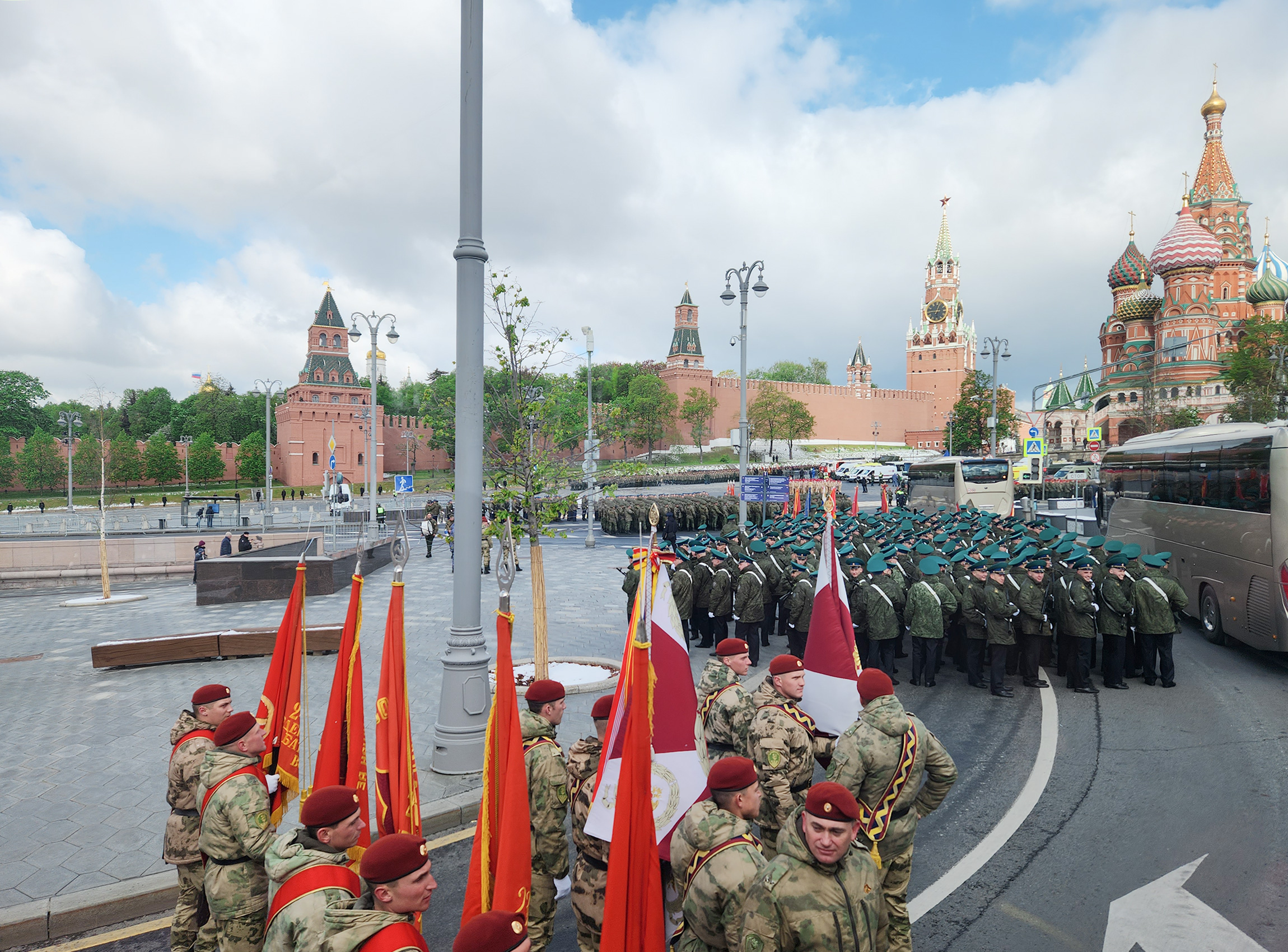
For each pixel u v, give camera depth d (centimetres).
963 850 638
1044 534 1764
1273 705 1038
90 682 1202
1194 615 1533
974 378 9412
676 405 10912
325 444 10312
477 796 730
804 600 1227
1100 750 873
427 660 1304
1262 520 1244
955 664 1296
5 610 1984
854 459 11238
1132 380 8300
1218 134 8188
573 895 414
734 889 321
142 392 13812
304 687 541
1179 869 596
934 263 13912
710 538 1521
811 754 488
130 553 2950
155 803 739
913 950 497
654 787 387
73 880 587
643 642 351
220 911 391
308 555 2345
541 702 452
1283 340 5000
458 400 795
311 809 333
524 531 1155
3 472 9456
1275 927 514
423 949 282
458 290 799
